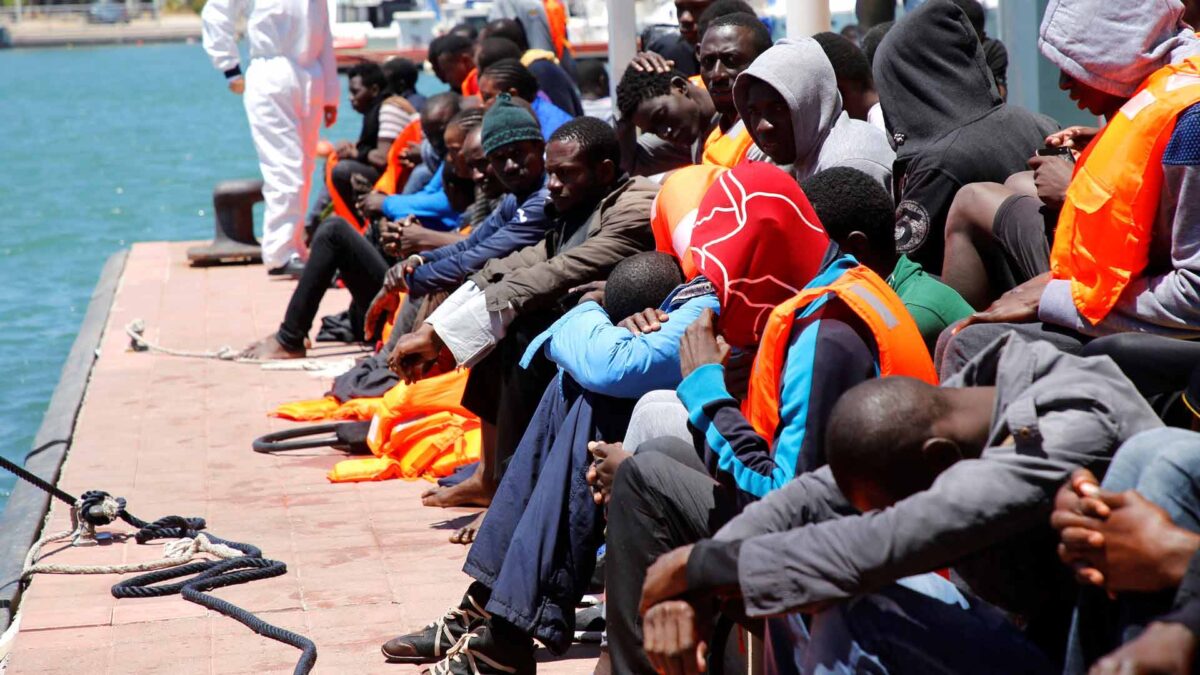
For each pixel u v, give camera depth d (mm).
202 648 7500
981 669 4488
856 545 4277
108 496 9461
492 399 9016
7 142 52219
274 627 7613
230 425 12148
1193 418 5316
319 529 9438
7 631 7965
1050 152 7184
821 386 5211
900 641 4535
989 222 7012
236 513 9828
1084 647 4254
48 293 22047
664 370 6434
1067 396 4281
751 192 5922
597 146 8297
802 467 5195
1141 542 3918
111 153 47562
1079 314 6004
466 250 9703
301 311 14281
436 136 13555
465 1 54406
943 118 7707
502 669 6805
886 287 5449
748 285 5945
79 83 88688
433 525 9422
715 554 4566
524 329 8227
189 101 72938
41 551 9203
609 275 7578
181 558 8812
